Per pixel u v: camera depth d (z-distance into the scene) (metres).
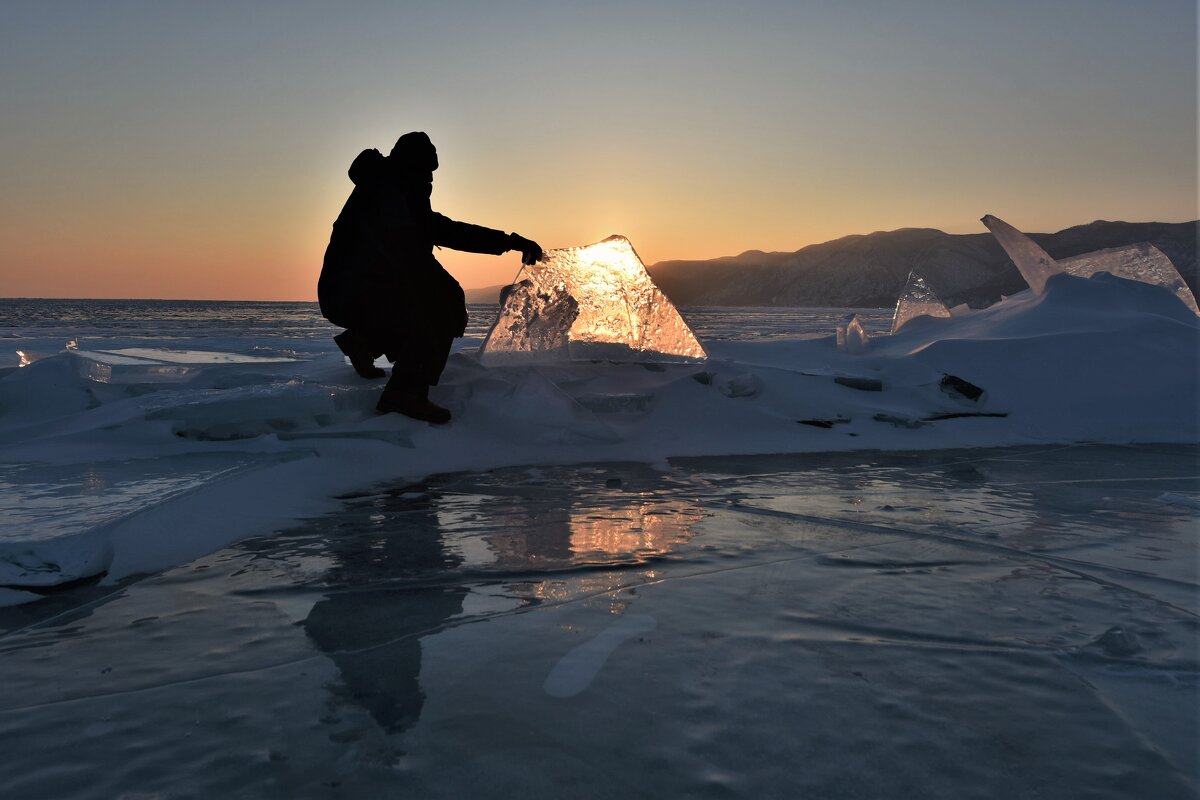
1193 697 1.15
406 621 1.45
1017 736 1.04
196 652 1.31
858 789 0.91
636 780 0.92
